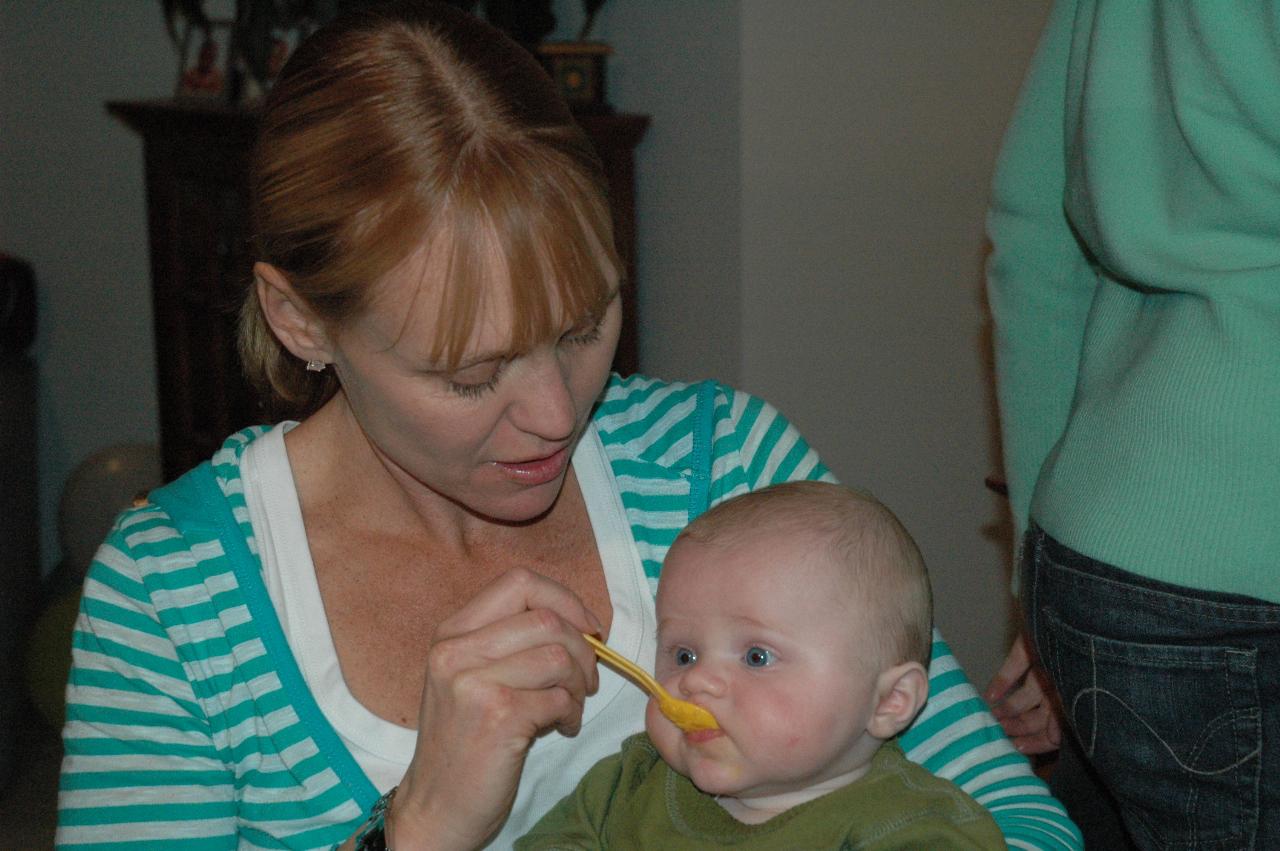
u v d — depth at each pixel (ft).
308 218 3.03
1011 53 9.87
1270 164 3.85
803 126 9.35
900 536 3.80
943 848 3.30
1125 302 4.46
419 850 3.13
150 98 12.69
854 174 9.60
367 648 3.53
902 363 10.09
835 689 3.56
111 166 13.05
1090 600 4.26
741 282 9.44
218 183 10.68
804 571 3.61
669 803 3.71
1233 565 3.94
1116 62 4.23
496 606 3.23
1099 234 4.34
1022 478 5.32
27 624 11.20
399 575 3.63
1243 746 4.07
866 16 9.35
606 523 3.81
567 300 3.02
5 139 13.61
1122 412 4.19
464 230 2.90
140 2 12.57
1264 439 3.87
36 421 11.91
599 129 10.19
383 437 3.32
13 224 13.73
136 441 13.62
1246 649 4.00
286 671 3.43
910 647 3.71
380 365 3.13
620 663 3.46
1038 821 3.50
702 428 3.95
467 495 3.41
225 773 3.44
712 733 3.57
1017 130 5.02
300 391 4.04
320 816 3.41
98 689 3.42
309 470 3.70
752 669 3.60
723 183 9.50
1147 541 4.08
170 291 11.27
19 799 10.41
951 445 10.39
